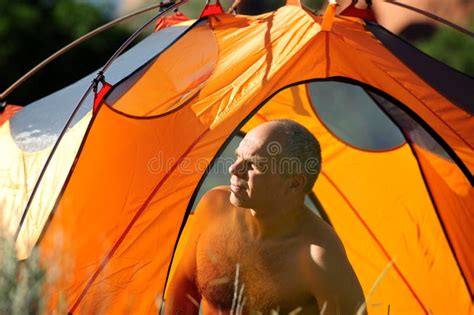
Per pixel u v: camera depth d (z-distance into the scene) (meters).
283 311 6.02
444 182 7.54
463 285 7.79
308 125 8.71
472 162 6.85
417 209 8.17
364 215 8.48
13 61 19.75
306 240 5.94
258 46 6.91
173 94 6.82
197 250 6.39
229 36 7.16
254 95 6.52
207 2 7.39
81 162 6.45
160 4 8.21
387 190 8.34
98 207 6.38
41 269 4.68
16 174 7.07
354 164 8.52
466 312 7.74
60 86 20.05
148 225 6.39
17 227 6.29
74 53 20.20
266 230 6.01
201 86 6.74
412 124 7.63
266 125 5.93
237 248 6.12
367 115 12.74
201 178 6.40
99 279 6.24
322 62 6.71
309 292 5.94
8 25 19.81
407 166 8.20
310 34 6.83
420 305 8.12
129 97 6.85
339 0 24.20
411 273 8.18
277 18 7.15
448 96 7.04
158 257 6.38
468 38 23.28
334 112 13.06
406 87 6.91
